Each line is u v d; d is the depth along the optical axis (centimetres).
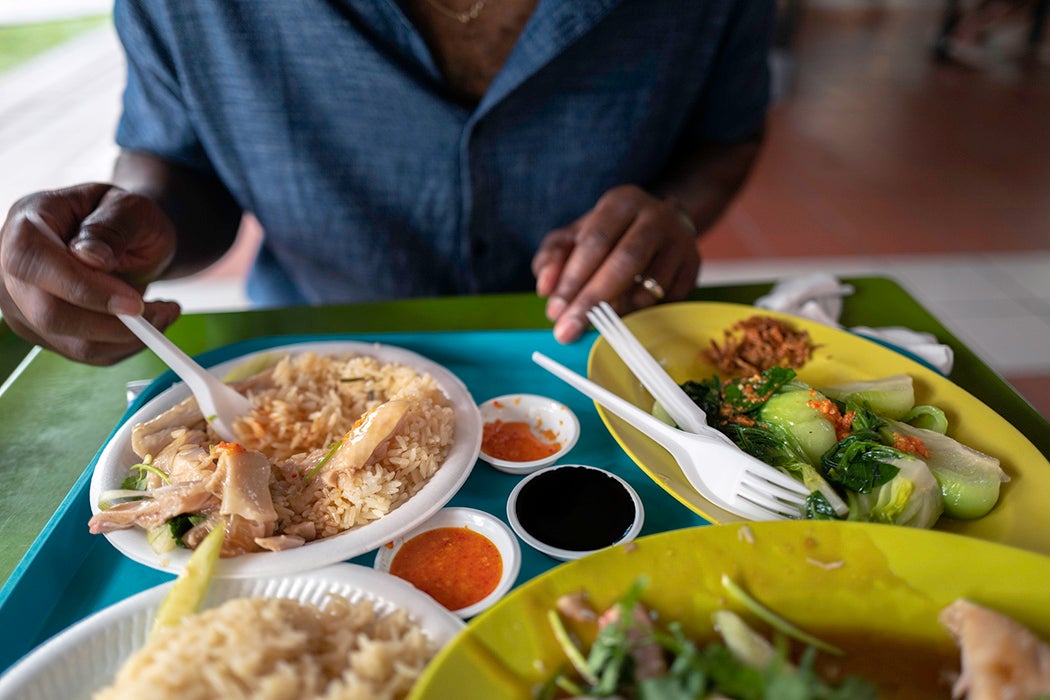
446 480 39
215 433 43
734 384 46
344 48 54
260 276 73
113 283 41
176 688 27
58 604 35
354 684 27
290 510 37
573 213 66
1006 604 31
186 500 35
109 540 35
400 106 57
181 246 59
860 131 212
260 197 64
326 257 67
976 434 42
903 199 170
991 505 37
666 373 47
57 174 146
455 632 31
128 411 44
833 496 38
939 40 281
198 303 123
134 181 59
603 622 30
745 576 32
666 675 28
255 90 57
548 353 52
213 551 33
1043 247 148
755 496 38
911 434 42
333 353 49
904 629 32
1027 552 32
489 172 61
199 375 42
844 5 387
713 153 73
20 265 39
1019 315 127
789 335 51
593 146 62
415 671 29
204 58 56
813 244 152
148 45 55
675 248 56
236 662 28
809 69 272
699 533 33
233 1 53
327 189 62
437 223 64
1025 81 256
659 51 59
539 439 45
